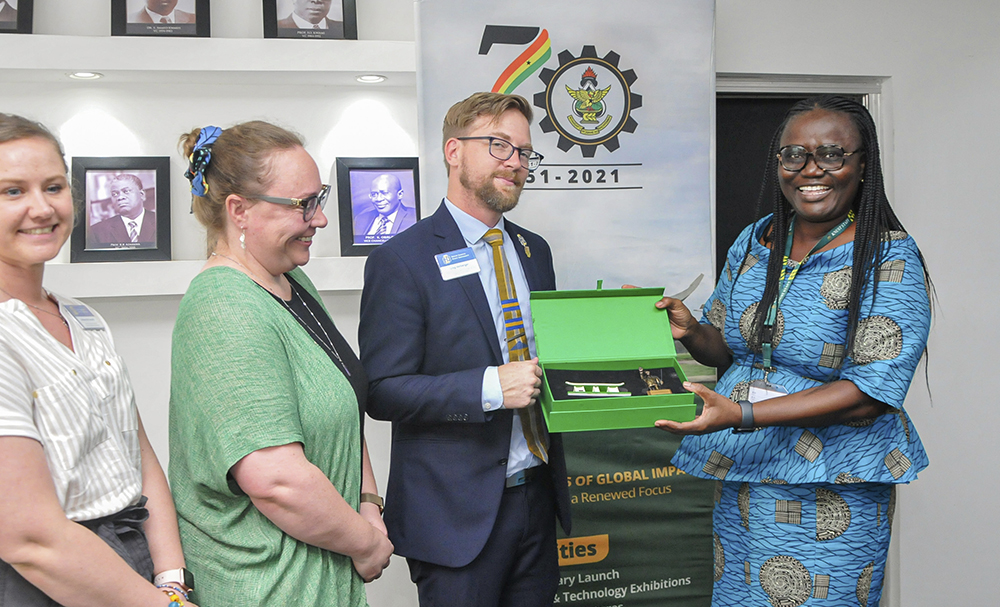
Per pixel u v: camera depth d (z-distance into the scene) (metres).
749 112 3.10
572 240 2.55
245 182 1.31
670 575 2.71
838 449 1.59
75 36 2.27
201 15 2.38
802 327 1.62
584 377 1.64
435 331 1.72
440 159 2.43
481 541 1.67
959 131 3.06
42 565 1.00
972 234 3.08
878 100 3.05
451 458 1.72
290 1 2.44
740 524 1.71
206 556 1.29
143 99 2.50
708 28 2.60
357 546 1.34
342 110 2.64
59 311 1.21
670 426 1.55
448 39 2.43
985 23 3.04
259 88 2.58
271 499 1.21
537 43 2.49
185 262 2.38
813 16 2.93
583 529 2.65
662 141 2.59
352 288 2.49
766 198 3.13
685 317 1.81
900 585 3.09
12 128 1.07
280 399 1.23
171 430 1.36
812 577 1.61
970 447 3.10
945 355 3.07
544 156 2.52
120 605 1.06
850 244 1.60
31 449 1.00
